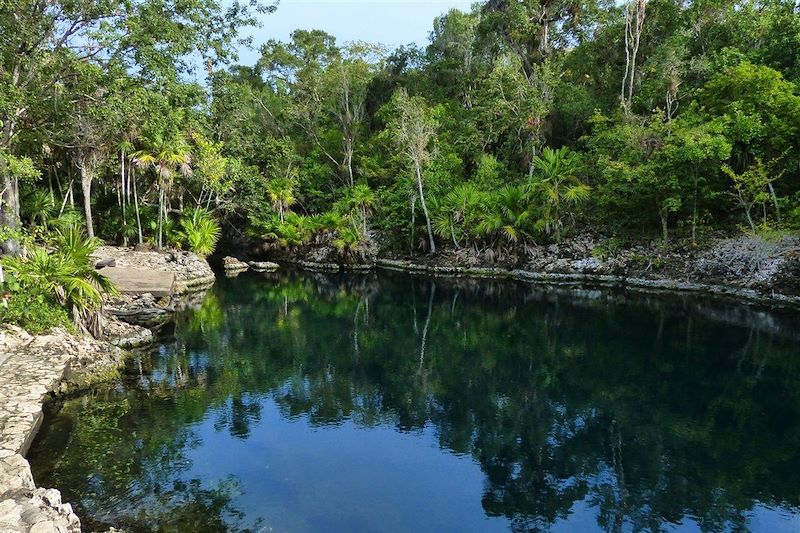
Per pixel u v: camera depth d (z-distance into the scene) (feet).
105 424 28.99
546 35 108.58
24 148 53.62
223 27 47.14
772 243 59.47
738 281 60.34
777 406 32.35
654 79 82.84
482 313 60.70
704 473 25.03
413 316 60.34
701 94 72.49
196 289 73.67
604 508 22.30
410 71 128.06
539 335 50.67
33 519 15.93
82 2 38.01
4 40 37.32
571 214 81.41
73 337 35.88
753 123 60.59
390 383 38.34
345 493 23.06
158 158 76.69
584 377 38.88
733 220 69.87
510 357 44.42
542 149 92.94
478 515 21.66
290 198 104.17
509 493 23.31
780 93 61.46
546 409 33.27
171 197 91.61
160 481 23.27
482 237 86.89
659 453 27.20
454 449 27.76
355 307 65.26
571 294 67.97
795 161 61.72
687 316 54.13
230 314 59.62
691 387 35.88
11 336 32.22
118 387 34.71
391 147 106.42
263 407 33.04
